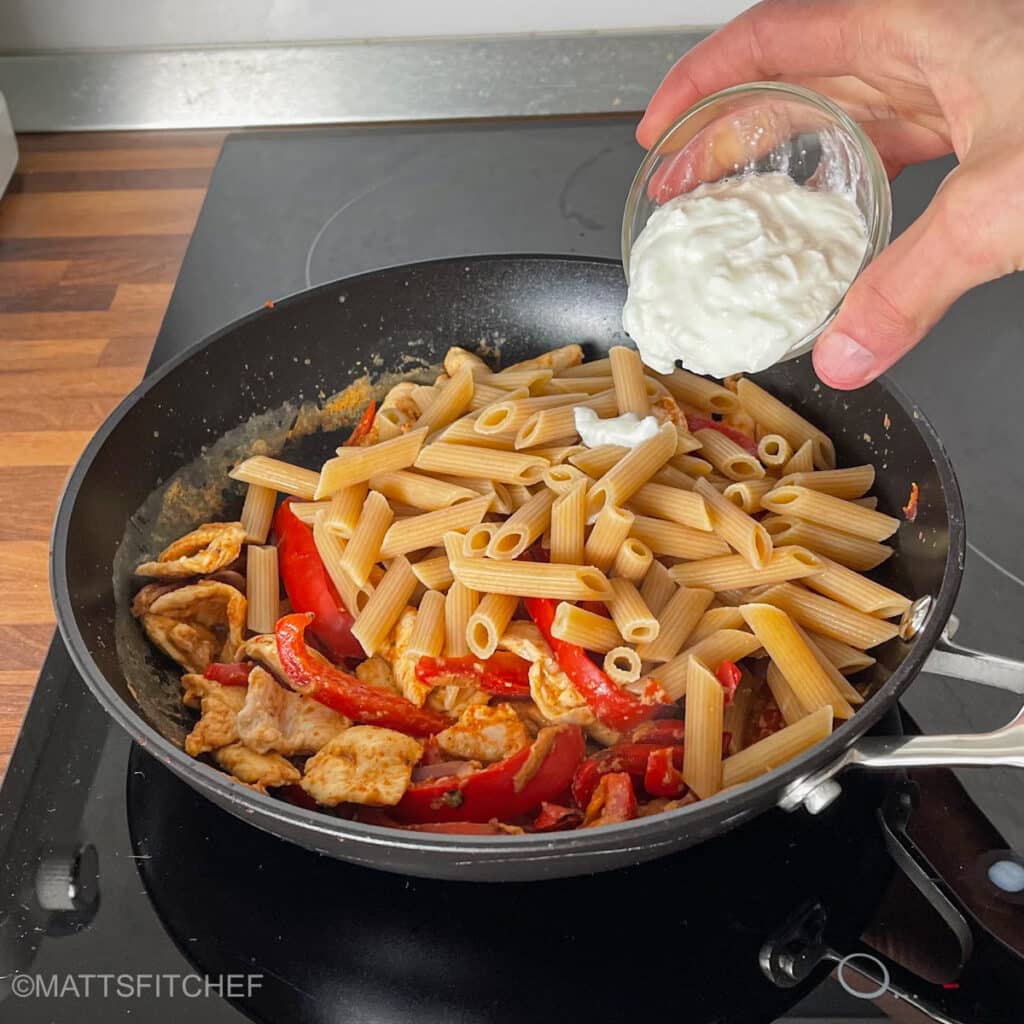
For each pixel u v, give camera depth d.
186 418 0.52
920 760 0.39
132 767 0.44
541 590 0.47
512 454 0.51
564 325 0.57
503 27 0.70
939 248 0.37
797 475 0.50
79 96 0.70
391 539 0.49
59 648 0.47
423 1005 0.39
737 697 0.47
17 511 0.52
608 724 0.46
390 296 0.55
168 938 0.40
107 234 0.64
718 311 0.42
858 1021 0.38
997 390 0.56
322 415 0.56
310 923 0.41
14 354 0.58
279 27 0.70
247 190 0.66
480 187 0.66
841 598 0.47
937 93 0.41
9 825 0.43
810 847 0.42
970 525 0.50
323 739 0.46
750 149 0.46
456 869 0.37
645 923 0.41
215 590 0.49
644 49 0.70
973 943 0.40
